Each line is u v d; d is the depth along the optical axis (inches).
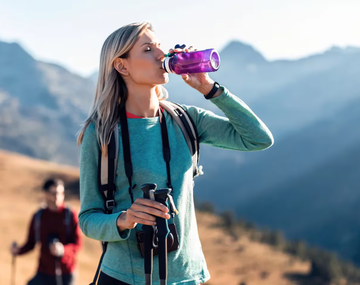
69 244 224.8
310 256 2329.0
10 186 2354.8
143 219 72.8
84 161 85.4
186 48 85.1
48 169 2763.3
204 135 94.4
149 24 87.0
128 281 81.4
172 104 92.5
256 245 2437.3
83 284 783.1
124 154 83.9
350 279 2166.6
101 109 85.3
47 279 220.7
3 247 1088.8
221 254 2250.2
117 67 86.7
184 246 82.4
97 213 82.3
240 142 91.5
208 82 86.4
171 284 80.3
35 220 224.5
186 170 85.8
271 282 1916.8
